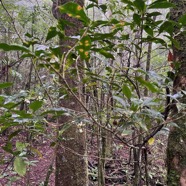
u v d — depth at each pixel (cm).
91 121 96
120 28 102
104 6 127
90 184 320
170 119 99
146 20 100
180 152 108
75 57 97
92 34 92
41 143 421
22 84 526
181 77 109
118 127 100
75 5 61
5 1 364
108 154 344
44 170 360
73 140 227
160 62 278
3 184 291
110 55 94
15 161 88
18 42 373
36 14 427
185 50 109
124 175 321
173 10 112
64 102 196
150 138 110
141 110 91
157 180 298
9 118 79
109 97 119
